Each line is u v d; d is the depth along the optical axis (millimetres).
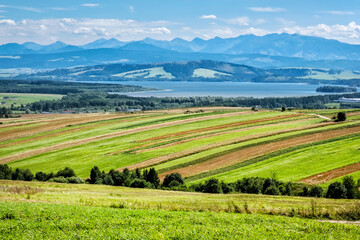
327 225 26469
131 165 79375
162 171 73250
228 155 80812
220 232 23109
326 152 77125
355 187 48562
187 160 79062
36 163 84938
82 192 40344
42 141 105375
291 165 71000
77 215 25250
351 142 82625
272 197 40906
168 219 25875
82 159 86500
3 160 88062
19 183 50469
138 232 22047
